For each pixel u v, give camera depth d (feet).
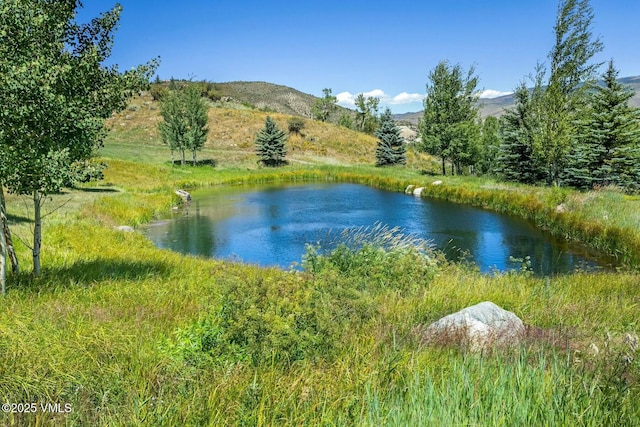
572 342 18.33
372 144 243.81
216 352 15.94
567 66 91.66
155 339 17.22
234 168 181.68
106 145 189.47
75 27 26.07
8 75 20.38
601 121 94.73
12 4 21.65
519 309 24.63
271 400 12.38
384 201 108.78
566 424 10.08
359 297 21.44
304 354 15.87
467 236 68.33
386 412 11.19
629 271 44.37
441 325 19.74
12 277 26.84
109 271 32.58
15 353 14.03
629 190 91.40
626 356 15.16
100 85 26.58
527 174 116.78
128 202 87.71
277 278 20.43
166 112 172.76
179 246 63.98
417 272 32.37
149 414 11.31
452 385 12.11
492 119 184.96
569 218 67.41
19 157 21.21
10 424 10.73
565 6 88.53
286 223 81.00
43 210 61.87
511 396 11.26
